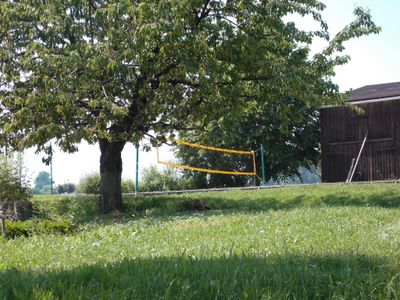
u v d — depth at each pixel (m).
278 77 20.67
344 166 35.12
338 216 15.55
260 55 21.39
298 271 6.18
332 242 9.62
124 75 20.22
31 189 20.41
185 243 10.88
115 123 21.33
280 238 10.59
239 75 22.06
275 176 46.25
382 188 24.45
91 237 13.57
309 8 21.22
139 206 24.20
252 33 21.88
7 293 5.09
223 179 45.56
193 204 23.08
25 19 21.41
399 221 13.88
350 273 6.24
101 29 20.78
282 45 21.94
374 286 5.70
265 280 5.78
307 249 8.54
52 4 20.44
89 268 6.41
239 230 13.08
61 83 19.53
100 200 23.25
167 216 20.27
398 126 33.53
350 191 24.25
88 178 39.84
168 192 31.88
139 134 21.20
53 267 7.72
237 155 44.22
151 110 21.48
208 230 13.55
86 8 21.11
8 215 18.38
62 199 25.39
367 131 34.47
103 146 23.30
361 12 21.44
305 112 42.94
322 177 35.75
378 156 34.06
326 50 21.77
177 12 19.25
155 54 20.83
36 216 19.38
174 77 21.89
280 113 22.56
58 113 20.25
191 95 21.91
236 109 22.00
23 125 20.61
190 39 20.22
